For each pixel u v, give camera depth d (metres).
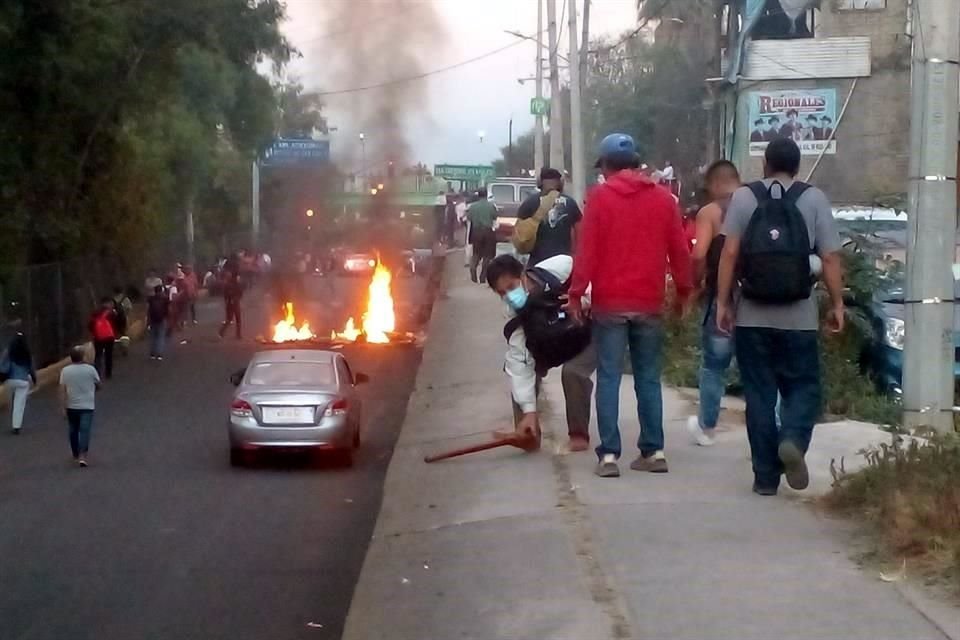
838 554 7.55
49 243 34.12
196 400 24.59
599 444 10.59
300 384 16.81
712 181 9.93
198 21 34.62
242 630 8.61
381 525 9.54
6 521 12.98
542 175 11.73
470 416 14.70
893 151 36.00
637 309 9.46
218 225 64.25
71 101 32.38
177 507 13.61
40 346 31.16
